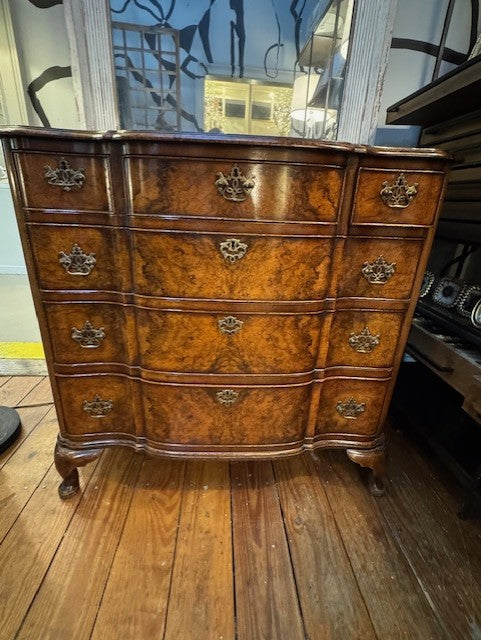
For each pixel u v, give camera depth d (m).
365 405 0.96
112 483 1.07
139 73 1.52
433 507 1.04
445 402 1.30
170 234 0.73
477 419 0.88
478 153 1.11
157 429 0.93
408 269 0.82
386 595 0.80
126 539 0.89
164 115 1.61
